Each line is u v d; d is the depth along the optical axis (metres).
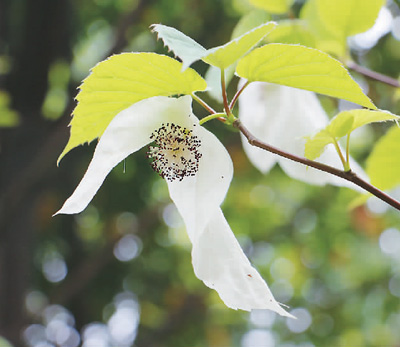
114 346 1.85
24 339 1.46
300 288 2.23
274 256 2.23
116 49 1.22
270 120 0.57
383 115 0.46
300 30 0.62
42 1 1.35
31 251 1.50
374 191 0.46
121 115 0.47
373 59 1.25
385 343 2.04
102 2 1.52
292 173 0.56
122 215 1.68
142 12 1.31
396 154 0.59
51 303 1.55
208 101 1.17
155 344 1.80
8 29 1.35
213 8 1.43
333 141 0.46
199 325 2.04
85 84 0.46
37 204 1.51
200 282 1.87
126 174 1.58
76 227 1.73
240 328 2.28
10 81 1.36
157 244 1.88
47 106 1.45
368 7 0.59
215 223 0.47
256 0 0.63
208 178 0.47
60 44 1.38
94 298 1.81
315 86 0.47
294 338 2.21
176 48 0.44
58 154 1.43
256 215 2.00
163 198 1.67
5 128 1.38
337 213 1.90
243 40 0.45
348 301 2.10
